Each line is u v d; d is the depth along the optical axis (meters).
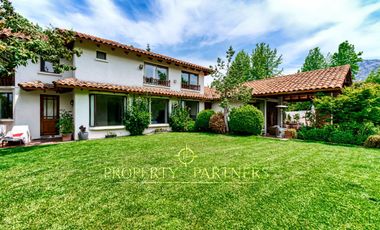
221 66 13.29
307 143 9.13
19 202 3.21
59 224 2.61
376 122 9.52
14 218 2.75
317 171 4.78
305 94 12.25
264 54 36.25
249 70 34.75
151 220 2.69
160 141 9.38
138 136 11.50
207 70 18.12
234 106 14.99
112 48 12.51
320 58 32.22
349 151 7.21
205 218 2.74
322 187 3.79
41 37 8.73
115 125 11.98
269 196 3.40
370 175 4.48
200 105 17.52
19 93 10.72
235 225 2.58
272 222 2.64
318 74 13.49
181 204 3.12
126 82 13.31
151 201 3.22
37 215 2.83
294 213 2.86
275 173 4.62
